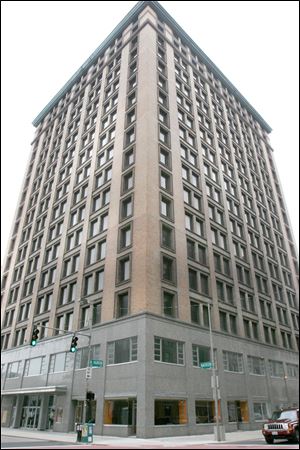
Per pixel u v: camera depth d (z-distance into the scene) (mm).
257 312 48406
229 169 59438
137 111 46719
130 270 35562
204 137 55719
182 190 44062
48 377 39469
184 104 54375
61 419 35188
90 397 24938
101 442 23984
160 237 37375
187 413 31344
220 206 51438
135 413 29250
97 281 39781
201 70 67125
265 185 70312
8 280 58875
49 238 53188
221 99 69250
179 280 37250
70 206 51156
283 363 48625
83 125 59500
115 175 44469
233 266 47781
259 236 58531
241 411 38406
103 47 67375
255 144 75250
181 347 34125
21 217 65000
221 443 22750
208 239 45031
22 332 48594
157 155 42750
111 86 57625
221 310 41719
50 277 48375
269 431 22188
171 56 57594
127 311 34188
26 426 39375
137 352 30891
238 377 39500
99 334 35312
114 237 39625
